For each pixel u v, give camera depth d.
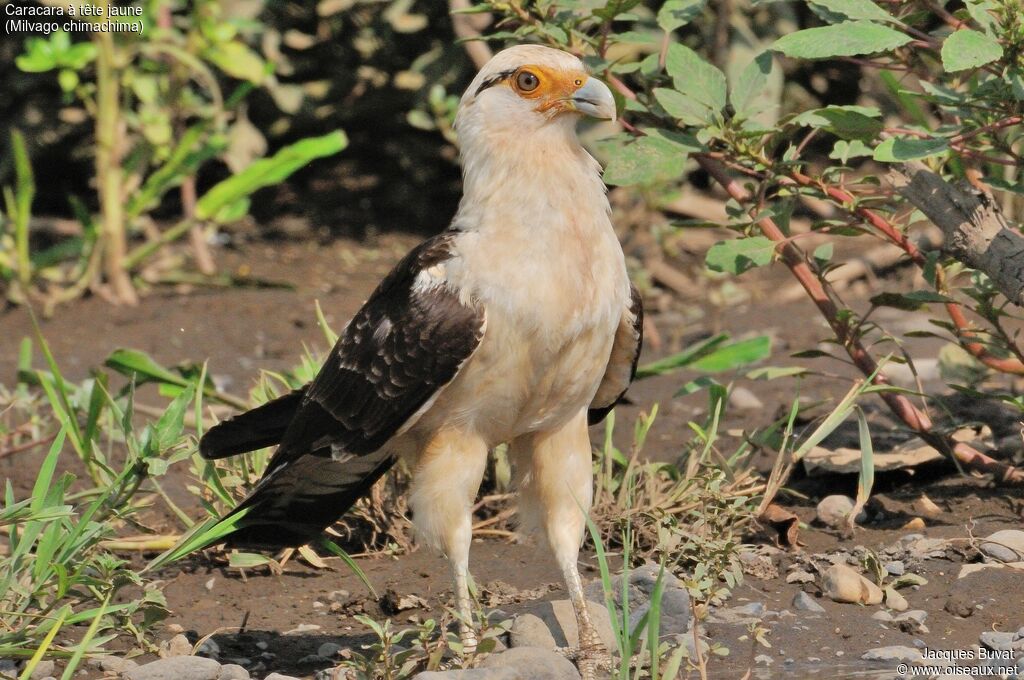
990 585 8.22
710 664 7.37
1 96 21.31
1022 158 9.06
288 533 8.69
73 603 8.39
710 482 9.26
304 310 17.19
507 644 7.91
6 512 7.48
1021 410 9.89
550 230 7.65
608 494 9.64
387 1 20.59
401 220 21.83
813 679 7.09
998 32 8.43
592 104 7.72
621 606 8.08
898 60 10.39
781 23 19.53
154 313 17.17
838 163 20.22
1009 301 8.88
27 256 17.72
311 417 8.28
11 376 14.64
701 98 9.20
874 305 9.89
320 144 17.45
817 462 10.39
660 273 18.17
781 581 8.69
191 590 9.16
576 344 7.71
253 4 19.70
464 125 8.04
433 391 7.76
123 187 18.09
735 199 9.88
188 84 20.83
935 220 9.02
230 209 18.09
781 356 14.66
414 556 9.73
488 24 19.47
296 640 8.27
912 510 9.76
